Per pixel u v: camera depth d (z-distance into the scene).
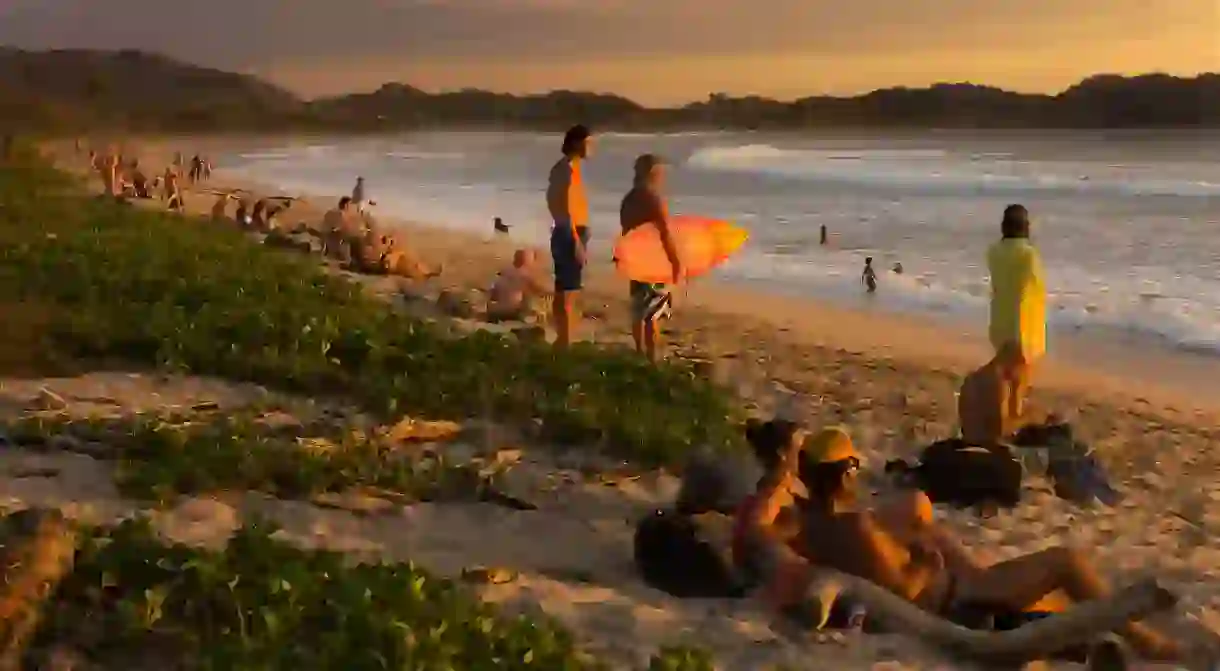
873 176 65.06
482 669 4.22
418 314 15.39
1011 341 8.91
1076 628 4.88
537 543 6.36
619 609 5.39
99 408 7.60
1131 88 147.50
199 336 9.42
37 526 4.59
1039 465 8.66
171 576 4.57
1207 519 7.88
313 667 4.02
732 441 8.38
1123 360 16.30
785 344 16.17
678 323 18.11
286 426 7.59
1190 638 4.99
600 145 143.50
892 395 12.26
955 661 5.04
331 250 22.06
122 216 21.70
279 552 5.05
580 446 8.05
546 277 18.11
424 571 5.16
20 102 126.12
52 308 10.22
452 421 8.25
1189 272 25.62
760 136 176.12
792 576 5.37
